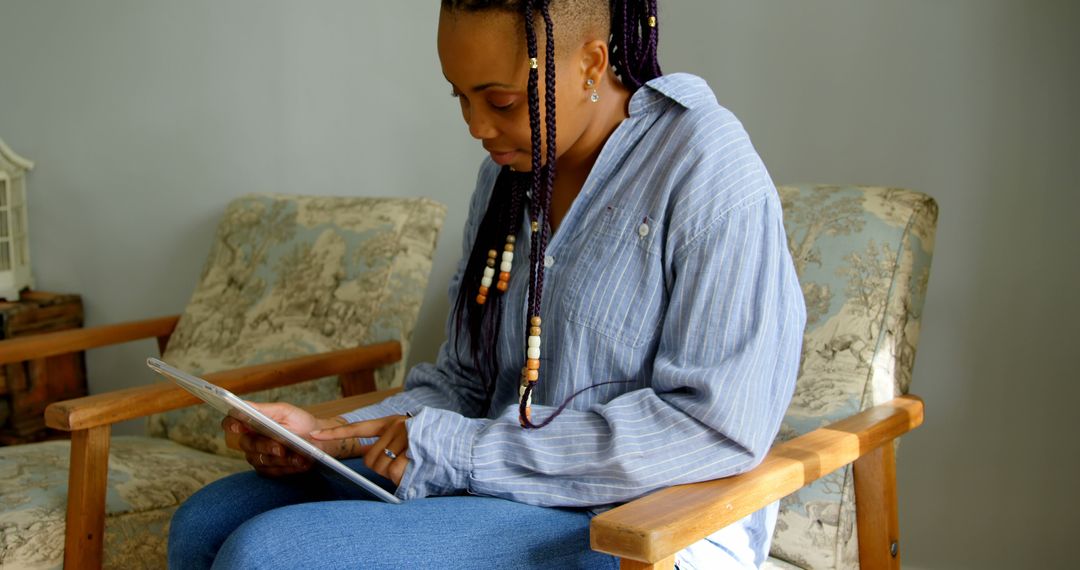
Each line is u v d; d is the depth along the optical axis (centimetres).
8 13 271
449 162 224
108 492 152
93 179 268
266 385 166
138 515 151
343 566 92
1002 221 176
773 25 191
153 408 148
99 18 260
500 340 123
